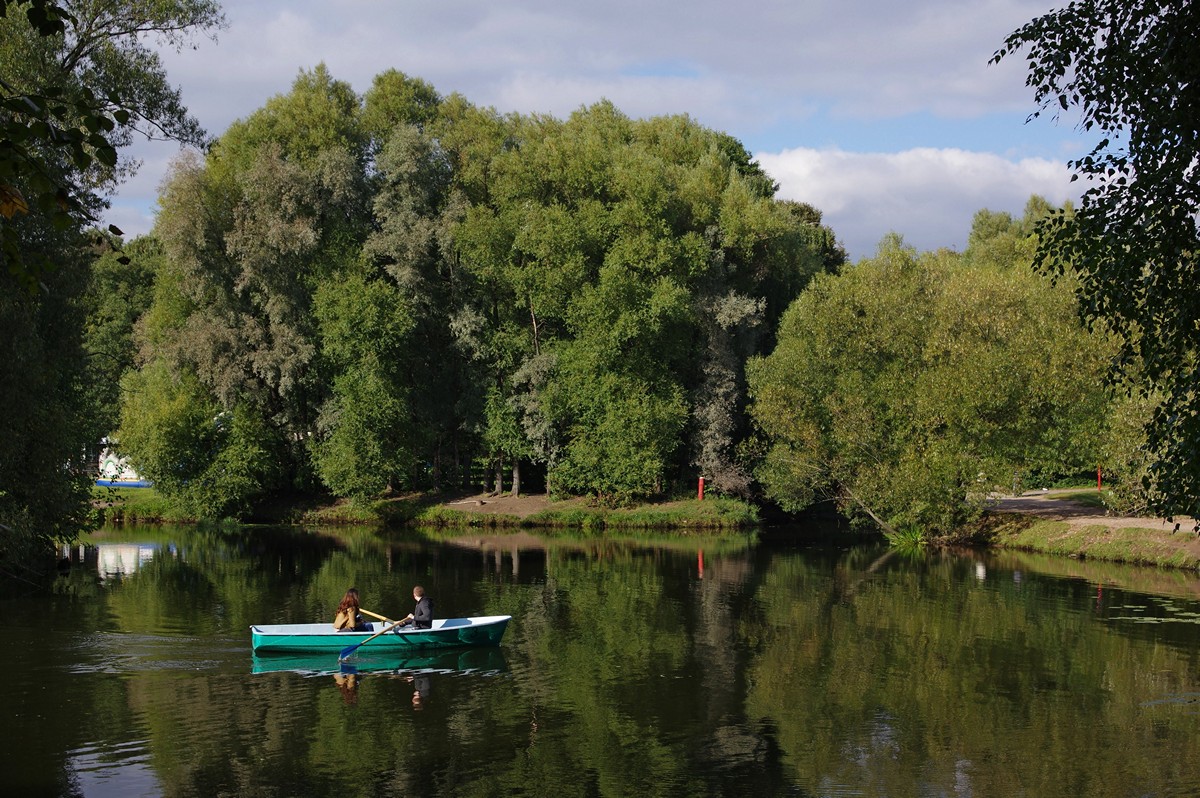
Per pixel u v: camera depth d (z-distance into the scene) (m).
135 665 19.31
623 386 46.66
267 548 38.56
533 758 14.41
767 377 43.47
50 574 30.94
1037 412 37.28
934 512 37.78
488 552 37.84
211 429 47.16
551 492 50.09
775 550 38.81
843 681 18.61
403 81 51.84
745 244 47.09
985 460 36.47
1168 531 34.59
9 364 23.66
